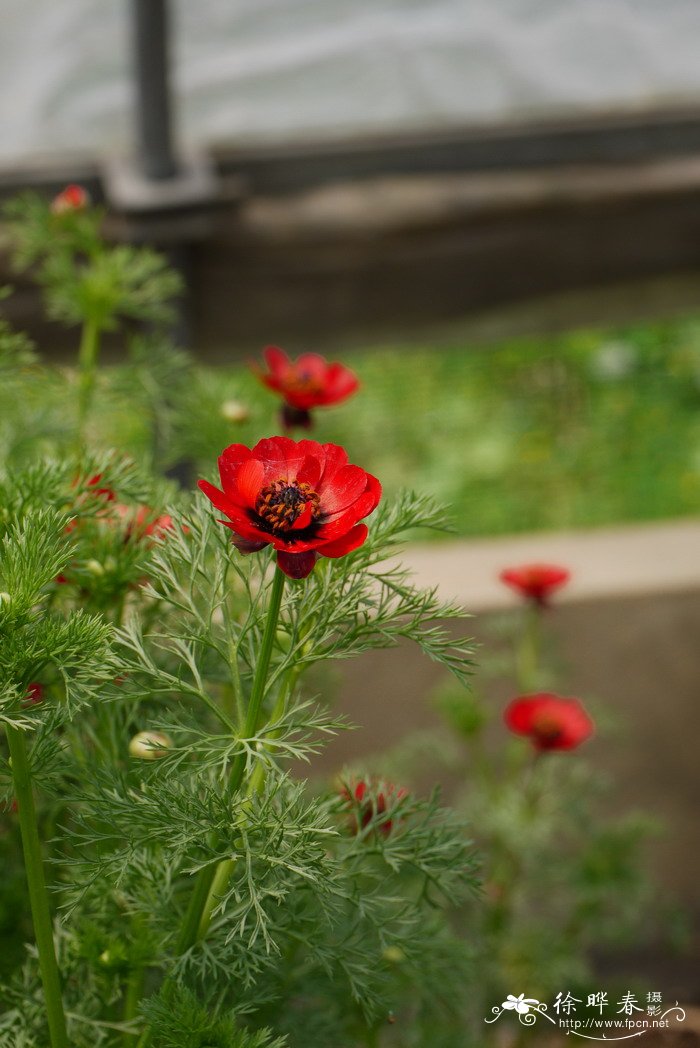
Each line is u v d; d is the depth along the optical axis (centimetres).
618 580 86
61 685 54
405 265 88
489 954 74
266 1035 51
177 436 66
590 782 80
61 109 85
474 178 89
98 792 52
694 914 89
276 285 87
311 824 51
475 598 83
